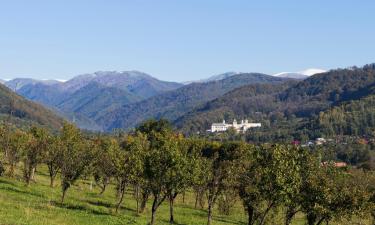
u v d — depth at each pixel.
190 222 66.19
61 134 79.25
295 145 51.25
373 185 64.88
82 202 67.88
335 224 73.44
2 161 84.31
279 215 61.72
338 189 49.44
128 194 94.62
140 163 56.34
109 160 76.88
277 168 46.16
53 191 75.19
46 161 78.25
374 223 68.69
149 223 55.19
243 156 55.44
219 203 77.50
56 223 44.41
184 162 53.06
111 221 51.97
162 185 53.31
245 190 50.84
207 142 145.88
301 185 48.94
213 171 62.72
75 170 62.12
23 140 82.25
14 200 55.91
